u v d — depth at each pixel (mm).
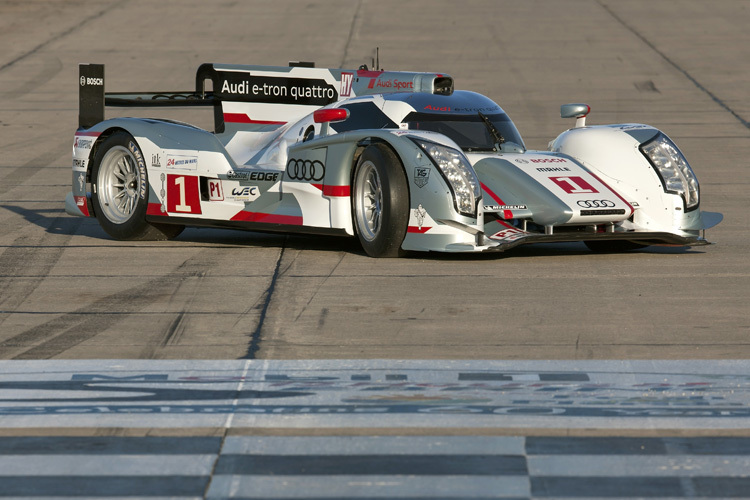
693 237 29906
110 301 24203
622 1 123312
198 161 31531
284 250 30578
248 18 110875
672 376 18531
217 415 16578
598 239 28266
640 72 82625
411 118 30281
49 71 83562
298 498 13469
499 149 30812
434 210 27531
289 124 33094
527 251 30641
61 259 29438
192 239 33188
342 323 22062
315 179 29719
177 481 14016
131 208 32875
